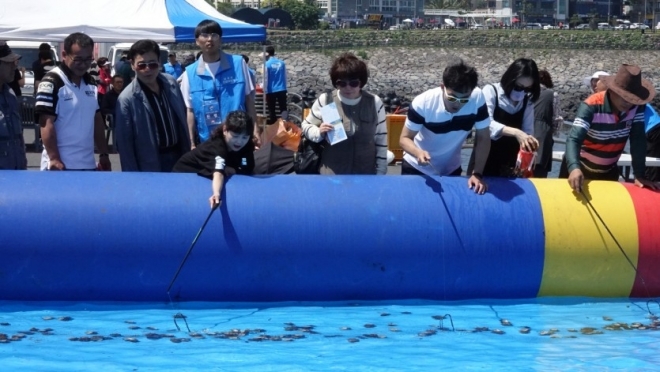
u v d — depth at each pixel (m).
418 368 4.87
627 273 6.24
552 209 6.21
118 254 5.93
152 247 5.94
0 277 5.91
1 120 6.46
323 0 107.12
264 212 6.02
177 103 6.66
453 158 6.36
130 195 6.01
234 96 7.18
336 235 6.03
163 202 6.00
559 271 6.20
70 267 5.92
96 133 6.79
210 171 6.16
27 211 5.91
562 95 37.28
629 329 5.66
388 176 6.30
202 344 5.25
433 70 56.22
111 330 5.51
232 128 6.12
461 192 6.20
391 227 6.07
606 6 110.88
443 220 6.11
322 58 55.25
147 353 5.08
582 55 58.97
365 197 6.13
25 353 5.05
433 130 6.06
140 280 5.98
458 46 59.59
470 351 5.17
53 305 6.00
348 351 5.14
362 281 6.10
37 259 5.89
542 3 106.81
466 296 6.23
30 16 10.20
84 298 6.02
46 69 14.19
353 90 6.09
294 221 6.02
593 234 6.18
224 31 10.77
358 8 108.12
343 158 6.37
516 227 6.14
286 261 6.02
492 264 6.13
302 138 6.51
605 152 6.41
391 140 11.31
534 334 5.53
